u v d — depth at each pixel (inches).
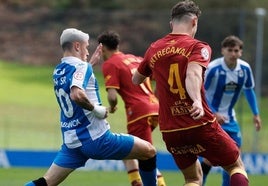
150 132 1114.1
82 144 829.8
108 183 1418.6
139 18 2564.0
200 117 735.7
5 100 2615.7
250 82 1147.9
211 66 1136.8
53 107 2556.6
